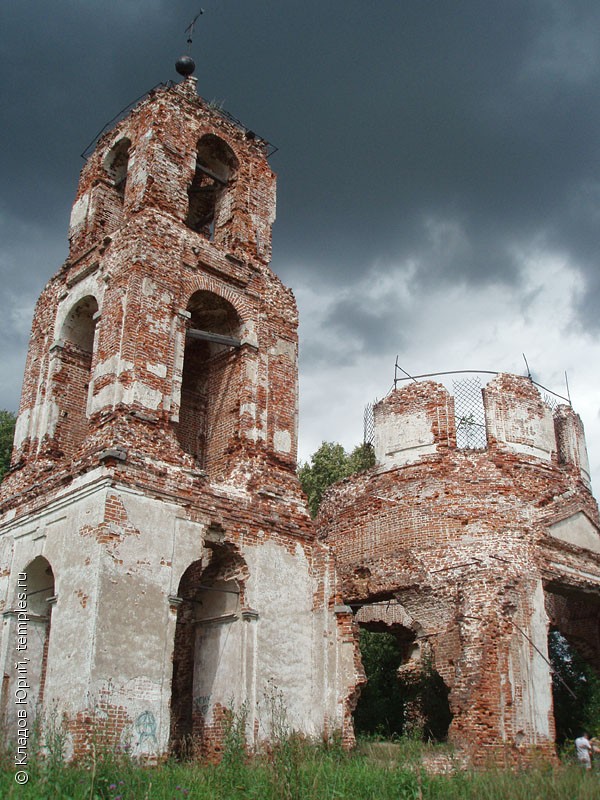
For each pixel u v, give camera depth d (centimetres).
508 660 2011
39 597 1900
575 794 1250
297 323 2328
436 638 2216
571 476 2603
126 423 1811
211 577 1944
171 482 1812
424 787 1256
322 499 2773
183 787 1212
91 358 2231
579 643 2625
